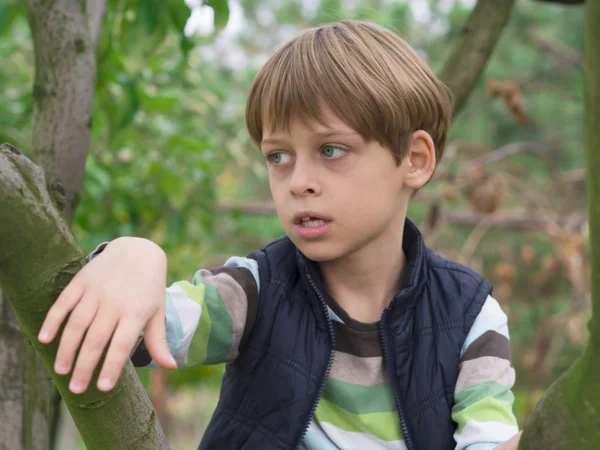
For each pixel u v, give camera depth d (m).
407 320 0.99
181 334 0.85
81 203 2.47
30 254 0.55
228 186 4.55
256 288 0.97
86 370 0.56
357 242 0.91
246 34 5.52
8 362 1.11
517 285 3.76
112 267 0.60
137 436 0.65
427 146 0.99
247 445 0.95
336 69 0.91
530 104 5.13
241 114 3.33
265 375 0.96
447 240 5.00
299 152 0.89
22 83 2.45
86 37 1.15
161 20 1.56
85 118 1.15
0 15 1.67
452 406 0.97
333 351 0.97
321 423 0.97
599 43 0.45
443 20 4.65
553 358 3.34
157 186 2.72
